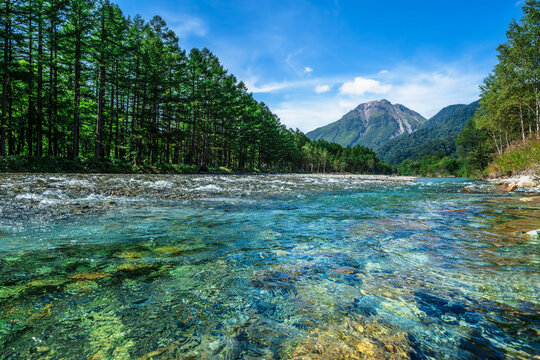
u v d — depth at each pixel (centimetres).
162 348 136
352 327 157
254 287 211
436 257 291
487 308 180
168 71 3556
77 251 293
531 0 2662
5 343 136
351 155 15412
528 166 2141
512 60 2900
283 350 135
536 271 249
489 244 342
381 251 312
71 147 3222
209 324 159
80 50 2528
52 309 170
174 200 770
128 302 183
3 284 204
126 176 1683
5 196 665
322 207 701
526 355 133
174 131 3591
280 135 8125
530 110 3183
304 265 263
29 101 2355
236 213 584
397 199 923
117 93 3117
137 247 315
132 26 3017
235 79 5309
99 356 129
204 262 268
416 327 158
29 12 2117
